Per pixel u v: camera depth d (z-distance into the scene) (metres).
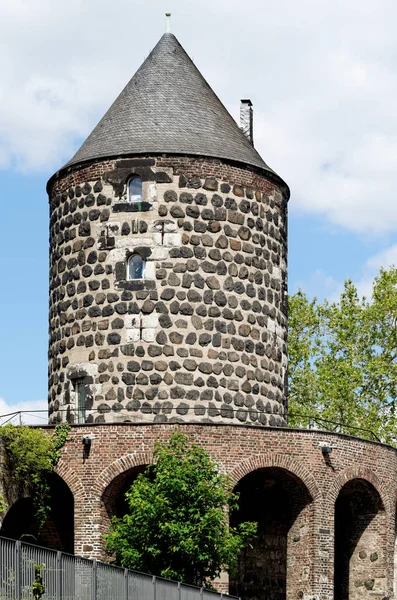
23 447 44.88
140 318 49.41
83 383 49.97
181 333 49.38
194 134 51.09
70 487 46.16
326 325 71.69
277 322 51.88
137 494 43.31
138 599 37.75
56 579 33.59
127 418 48.88
